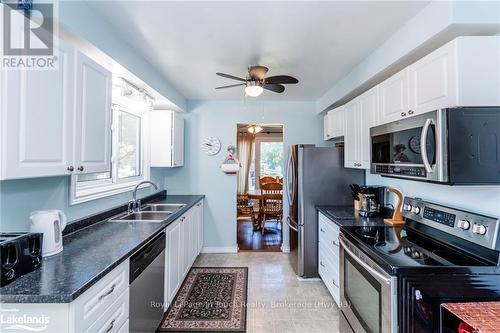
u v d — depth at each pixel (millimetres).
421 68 1619
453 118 1267
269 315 2332
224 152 4031
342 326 1990
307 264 3059
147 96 2848
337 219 2326
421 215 1830
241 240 4641
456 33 1496
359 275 1675
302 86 3271
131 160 3102
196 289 2781
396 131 1716
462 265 1266
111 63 1918
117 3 1540
